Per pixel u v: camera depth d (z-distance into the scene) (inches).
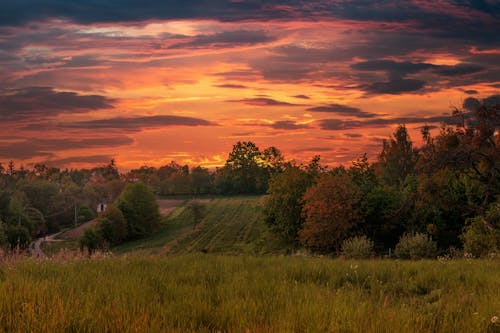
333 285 395.5
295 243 3078.2
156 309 267.4
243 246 3602.4
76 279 367.2
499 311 279.1
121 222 4682.6
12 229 3983.8
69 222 6584.6
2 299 263.4
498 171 1316.4
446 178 1414.9
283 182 3206.2
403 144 3752.5
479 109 1267.2
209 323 246.2
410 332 229.3
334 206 2564.0
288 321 236.7
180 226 5295.3
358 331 227.9
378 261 604.7
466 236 1418.6
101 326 226.7
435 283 427.2
